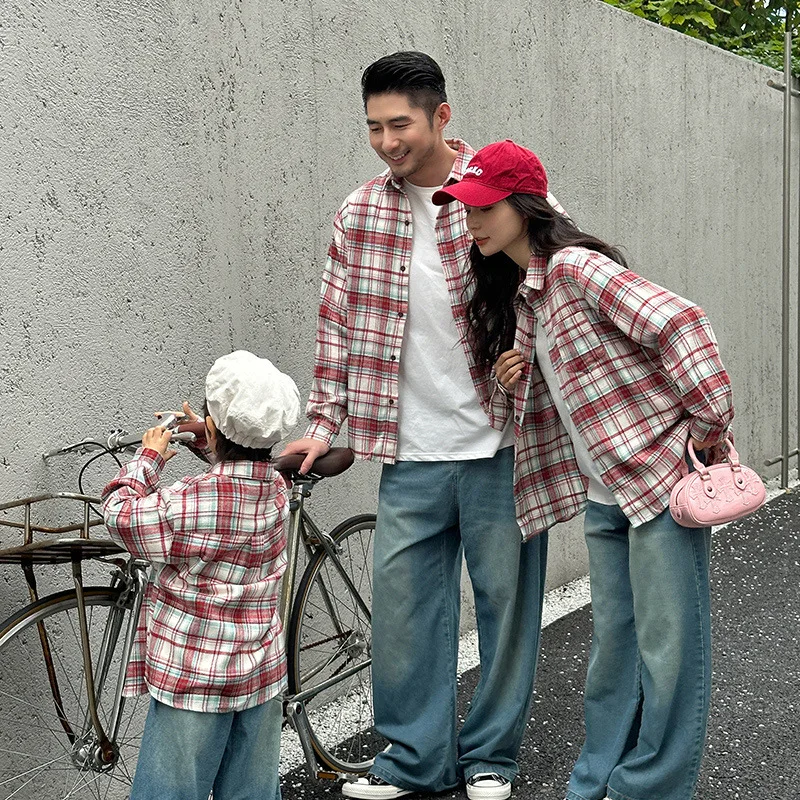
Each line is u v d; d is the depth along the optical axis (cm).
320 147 433
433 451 360
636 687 334
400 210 357
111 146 346
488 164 307
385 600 365
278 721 292
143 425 361
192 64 375
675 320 289
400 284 358
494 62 528
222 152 388
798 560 638
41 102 324
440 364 358
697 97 720
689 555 307
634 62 645
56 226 330
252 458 281
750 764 379
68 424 336
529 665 368
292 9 416
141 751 276
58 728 338
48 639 330
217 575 274
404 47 473
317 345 370
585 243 310
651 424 304
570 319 306
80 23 335
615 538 329
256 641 279
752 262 808
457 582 376
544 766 384
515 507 360
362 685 429
